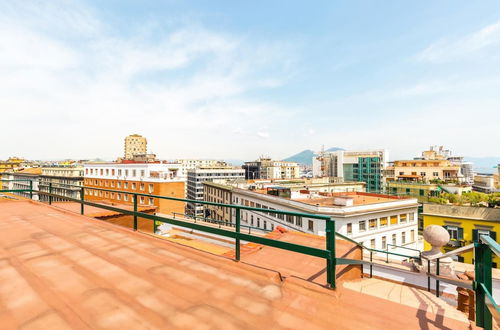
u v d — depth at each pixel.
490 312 2.05
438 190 43.22
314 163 122.75
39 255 3.79
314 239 7.11
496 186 54.09
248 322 2.24
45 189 72.38
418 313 2.52
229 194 51.47
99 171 59.16
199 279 3.07
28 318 2.21
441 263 8.27
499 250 1.80
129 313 2.32
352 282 6.55
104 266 3.41
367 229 28.02
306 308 2.51
